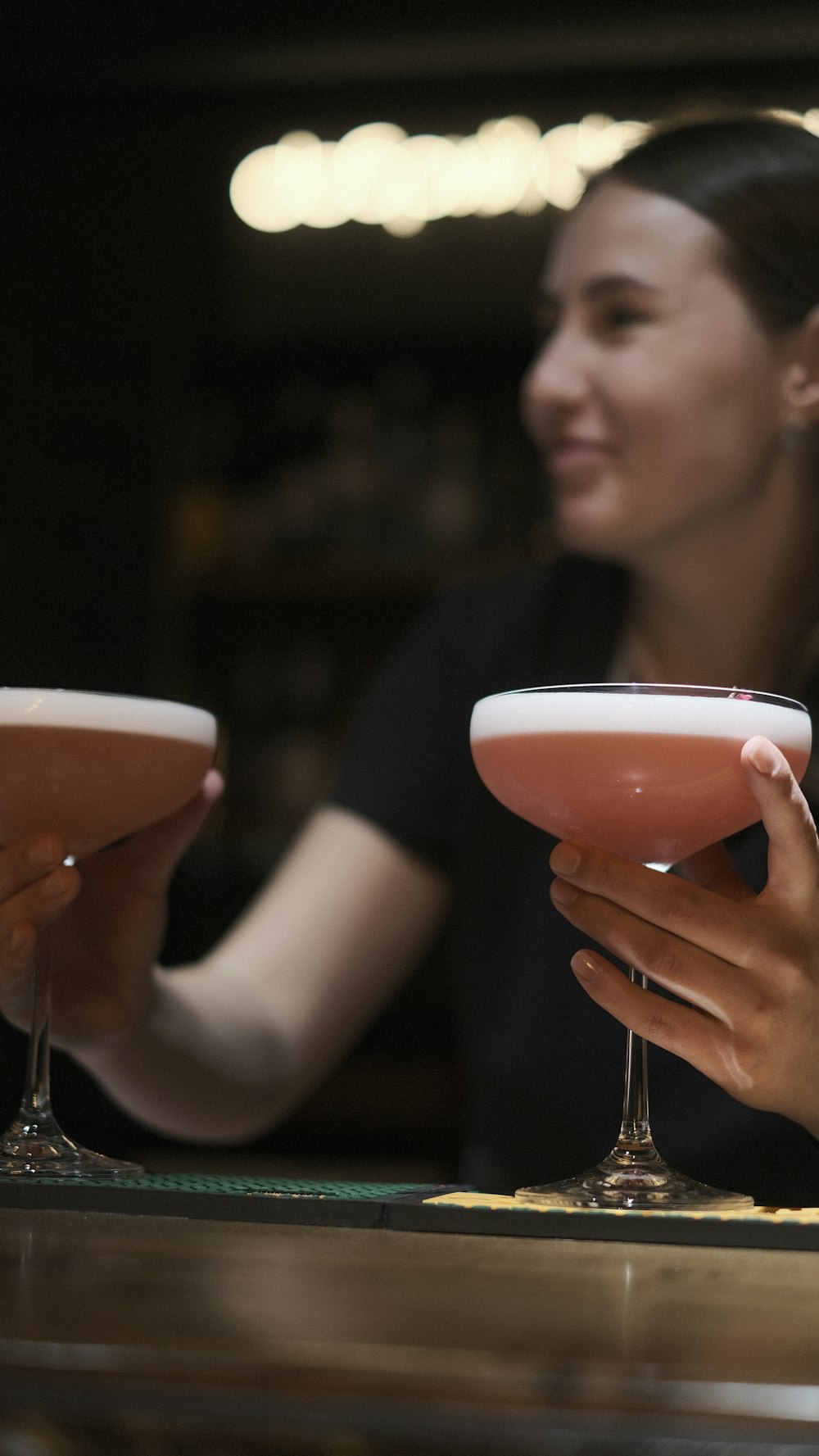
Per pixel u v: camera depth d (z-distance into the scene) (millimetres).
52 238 3273
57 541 3238
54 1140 845
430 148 3150
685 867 868
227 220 3244
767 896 765
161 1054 1176
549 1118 1299
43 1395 362
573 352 1281
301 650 3328
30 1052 866
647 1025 790
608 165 1346
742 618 1333
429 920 1515
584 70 3049
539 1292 521
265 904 1465
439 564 3168
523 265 3176
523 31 2990
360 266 3225
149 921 1004
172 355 3254
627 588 1441
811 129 1307
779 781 725
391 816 1470
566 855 766
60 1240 640
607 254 1256
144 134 3244
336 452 3250
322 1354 391
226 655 3359
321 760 3217
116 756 825
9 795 834
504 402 3273
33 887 821
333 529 3225
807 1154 1155
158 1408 352
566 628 1462
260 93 3195
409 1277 554
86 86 3189
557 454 1304
